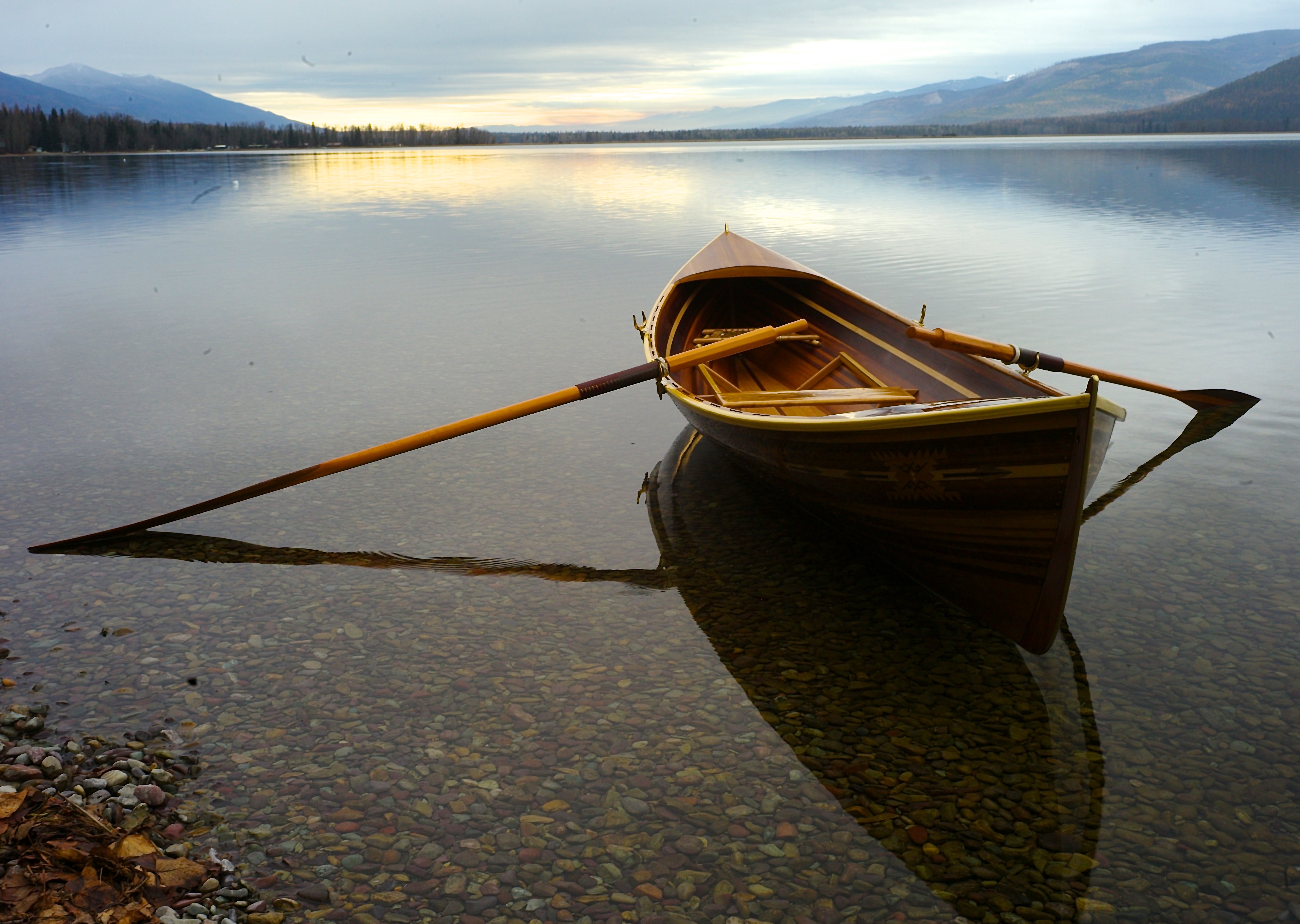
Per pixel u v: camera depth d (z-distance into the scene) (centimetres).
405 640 434
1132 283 1270
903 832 302
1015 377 569
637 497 616
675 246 1748
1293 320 1030
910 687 392
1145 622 434
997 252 1577
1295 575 473
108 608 464
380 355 968
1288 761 334
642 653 423
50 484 625
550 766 338
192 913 263
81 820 296
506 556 529
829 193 2900
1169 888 275
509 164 5647
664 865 288
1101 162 4672
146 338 1047
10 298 1270
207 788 324
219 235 1983
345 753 346
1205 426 704
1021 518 395
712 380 706
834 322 785
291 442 708
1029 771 332
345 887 277
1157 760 337
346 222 2253
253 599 477
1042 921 263
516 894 275
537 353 974
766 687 392
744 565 516
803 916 266
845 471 468
